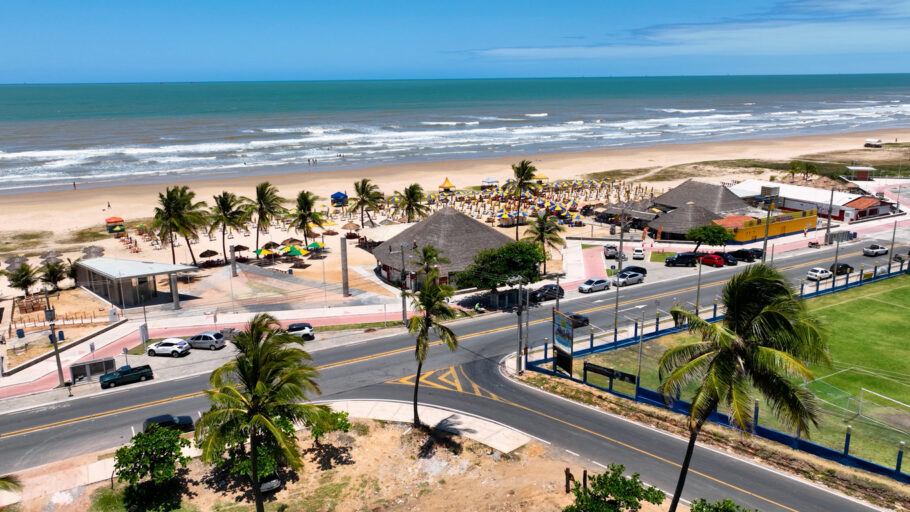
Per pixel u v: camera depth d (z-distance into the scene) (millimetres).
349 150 184375
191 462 35156
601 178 141125
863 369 45469
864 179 129500
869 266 73062
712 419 38156
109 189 126500
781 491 30922
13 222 101000
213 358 50844
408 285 69250
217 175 144125
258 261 82625
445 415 40594
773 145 191625
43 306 63250
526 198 116312
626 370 45812
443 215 73438
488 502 31219
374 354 51312
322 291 68625
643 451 35312
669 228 89438
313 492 32875
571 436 37375
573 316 56344
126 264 66500
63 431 38781
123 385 45469
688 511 29656
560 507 30203
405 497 32219
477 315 61281
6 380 46250
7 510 30844
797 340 21828
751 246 84750
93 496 32062
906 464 32219
